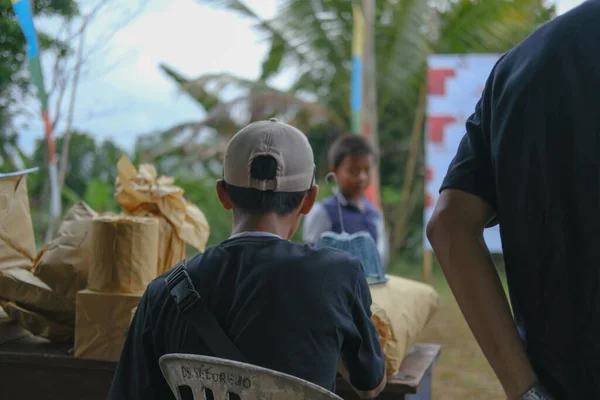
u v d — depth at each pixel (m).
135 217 2.02
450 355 4.84
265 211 1.37
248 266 1.29
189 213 2.22
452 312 6.32
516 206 0.88
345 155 3.26
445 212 0.92
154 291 1.35
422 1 8.62
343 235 2.01
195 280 1.31
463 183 0.93
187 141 8.96
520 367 0.85
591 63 0.85
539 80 0.86
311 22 8.99
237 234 1.37
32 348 2.00
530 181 0.87
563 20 0.88
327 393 1.08
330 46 9.06
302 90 9.78
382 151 10.83
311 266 1.30
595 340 0.85
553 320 0.88
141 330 1.34
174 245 2.11
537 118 0.86
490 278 0.88
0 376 1.96
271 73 9.59
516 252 0.90
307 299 1.25
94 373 1.91
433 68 7.29
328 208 3.27
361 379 1.37
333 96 9.74
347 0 8.80
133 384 1.35
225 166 1.40
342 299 1.29
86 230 2.06
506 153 0.88
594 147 0.83
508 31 8.54
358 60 7.15
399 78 9.02
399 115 10.67
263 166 1.35
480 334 0.87
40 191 7.66
